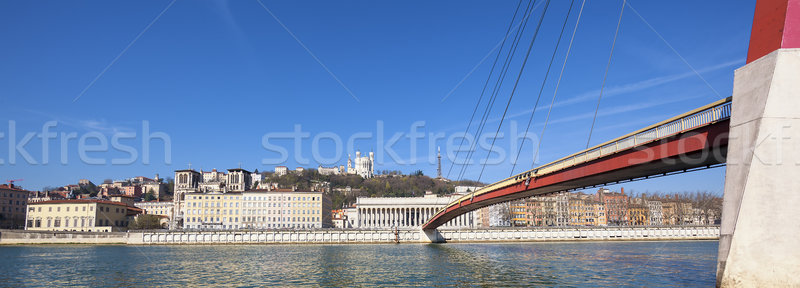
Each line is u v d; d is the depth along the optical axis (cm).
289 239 16138
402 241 16188
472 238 16550
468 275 6159
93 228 17712
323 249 12556
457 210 9812
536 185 5491
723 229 3044
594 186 5225
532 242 15738
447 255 9769
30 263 8462
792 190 2833
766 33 3012
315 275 6400
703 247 11938
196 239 15938
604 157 4225
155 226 18875
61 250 12406
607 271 6366
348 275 6356
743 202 2919
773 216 2847
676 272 6116
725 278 2955
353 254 10381
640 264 7269
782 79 2883
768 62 2934
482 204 8238
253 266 7731
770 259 2825
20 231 15275
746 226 2900
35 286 5697
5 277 6488
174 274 6681
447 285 5316
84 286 5653
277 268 7369
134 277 6388
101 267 7706
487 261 8194
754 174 2895
